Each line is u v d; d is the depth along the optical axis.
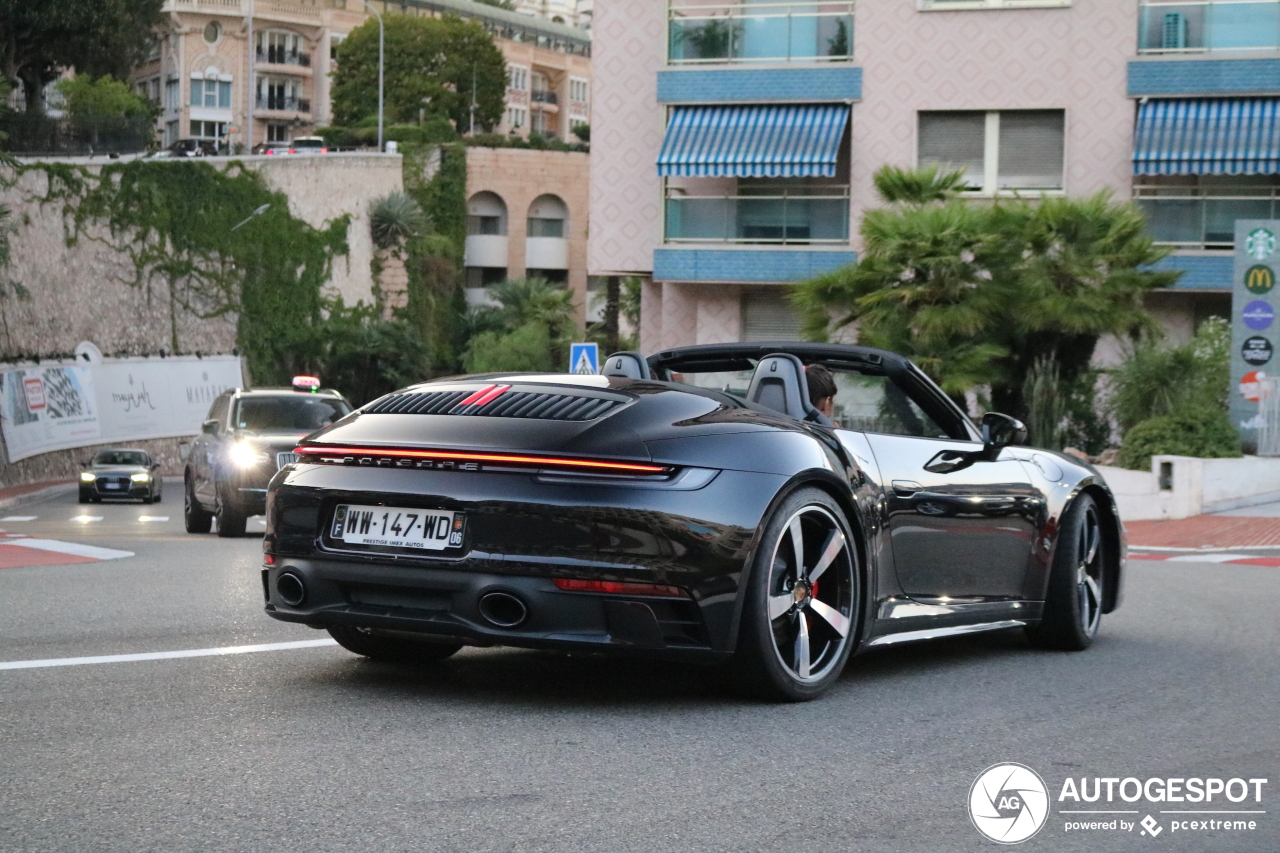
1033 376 21.61
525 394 5.09
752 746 4.42
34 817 3.50
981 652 6.64
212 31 112.12
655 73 29.41
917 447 5.91
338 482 4.98
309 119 116.94
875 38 27.83
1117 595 7.12
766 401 5.64
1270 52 26.11
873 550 5.46
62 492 43.53
